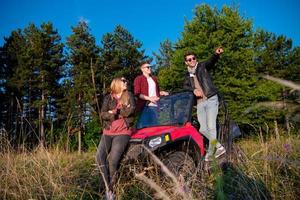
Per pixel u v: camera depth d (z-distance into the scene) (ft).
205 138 17.52
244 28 82.02
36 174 14.37
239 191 10.07
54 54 124.77
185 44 83.92
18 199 12.82
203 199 9.73
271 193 10.21
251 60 76.64
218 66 77.66
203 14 85.35
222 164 12.84
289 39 90.74
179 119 17.30
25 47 125.80
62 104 95.91
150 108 18.62
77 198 13.10
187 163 14.51
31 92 116.16
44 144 17.85
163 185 12.26
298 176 10.91
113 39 121.60
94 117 16.71
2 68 134.92
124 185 13.51
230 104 72.23
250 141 16.90
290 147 10.61
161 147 14.74
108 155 14.46
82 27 108.78
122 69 112.98
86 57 106.52
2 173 14.29
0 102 106.73
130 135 14.84
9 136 17.31
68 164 15.76
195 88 18.22
